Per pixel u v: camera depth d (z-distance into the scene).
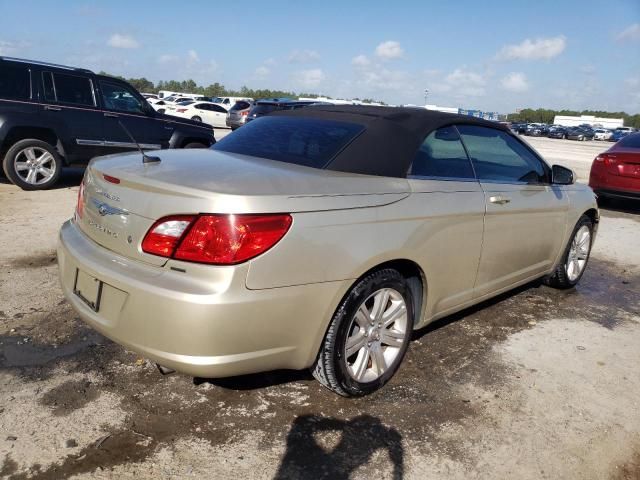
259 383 3.03
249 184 2.43
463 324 4.07
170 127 9.20
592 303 4.77
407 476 2.38
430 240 3.03
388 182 2.90
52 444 2.43
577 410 2.98
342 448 2.53
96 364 3.13
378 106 3.71
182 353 2.28
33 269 4.60
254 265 2.28
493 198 3.53
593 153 30.75
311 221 2.45
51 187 8.35
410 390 3.07
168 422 2.64
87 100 8.27
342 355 2.71
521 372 3.37
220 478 2.29
